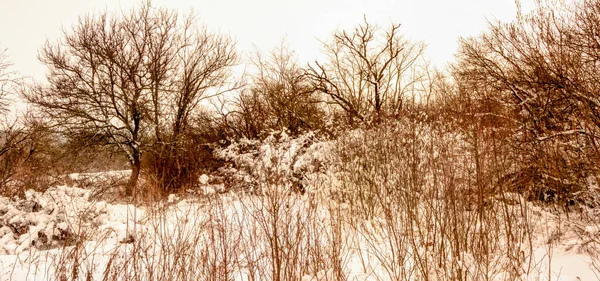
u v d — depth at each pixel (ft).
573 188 17.21
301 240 14.60
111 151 48.83
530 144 18.90
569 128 18.33
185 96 50.62
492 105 21.35
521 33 20.31
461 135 20.03
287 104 47.65
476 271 13.39
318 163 27.30
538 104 19.77
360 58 52.24
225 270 13.07
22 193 26.17
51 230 18.66
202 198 21.06
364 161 23.04
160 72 51.03
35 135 41.06
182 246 14.69
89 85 48.39
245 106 46.96
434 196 16.61
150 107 50.80
